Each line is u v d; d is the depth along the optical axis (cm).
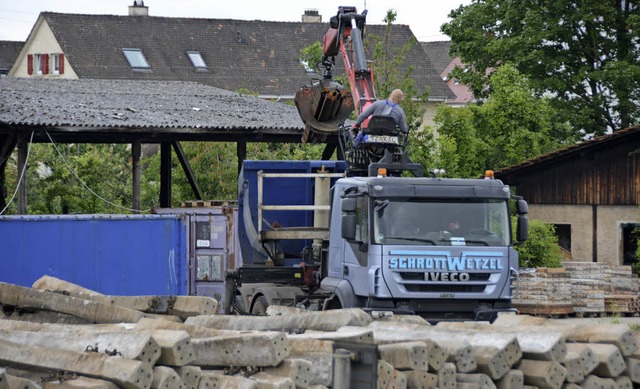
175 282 3956
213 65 10625
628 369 1728
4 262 3509
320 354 1645
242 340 1599
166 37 10819
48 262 3606
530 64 7369
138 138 5016
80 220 3691
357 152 3075
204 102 5719
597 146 5319
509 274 2728
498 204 2748
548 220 5425
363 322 1872
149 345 1541
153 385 1519
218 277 4081
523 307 4194
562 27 7375
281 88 10500
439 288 2670
